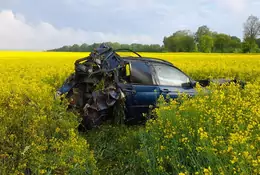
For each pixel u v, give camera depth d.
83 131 6.89
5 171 3.88
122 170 4.91
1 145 4.32
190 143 4.37
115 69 7.17
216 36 100.38
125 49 7.84
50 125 5.38
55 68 15.70
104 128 6.67
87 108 6.76
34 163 4.05
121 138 6.17
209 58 32.38
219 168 3.24
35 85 8.06
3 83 8.71
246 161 3.06
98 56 7.22
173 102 5.50
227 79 9.67
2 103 5.58
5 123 4.78
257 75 15.24
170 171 4.34
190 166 4.14
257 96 6.29
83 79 7.28
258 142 3.62
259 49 83.94
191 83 8.16
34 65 18.66
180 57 35.12
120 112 6.93
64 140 5.01
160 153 4.46
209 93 5.98
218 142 3.86
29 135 4.65
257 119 4.27
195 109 4.88
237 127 4.16
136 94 7.16
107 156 5.55
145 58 8.00
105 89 6.91
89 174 4.48
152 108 7.30
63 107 6.22
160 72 7.83
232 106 5.11
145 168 4.55
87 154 4.82
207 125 4.45
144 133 5.60
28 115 5.07
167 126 4.79
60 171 4.18
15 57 33.06
